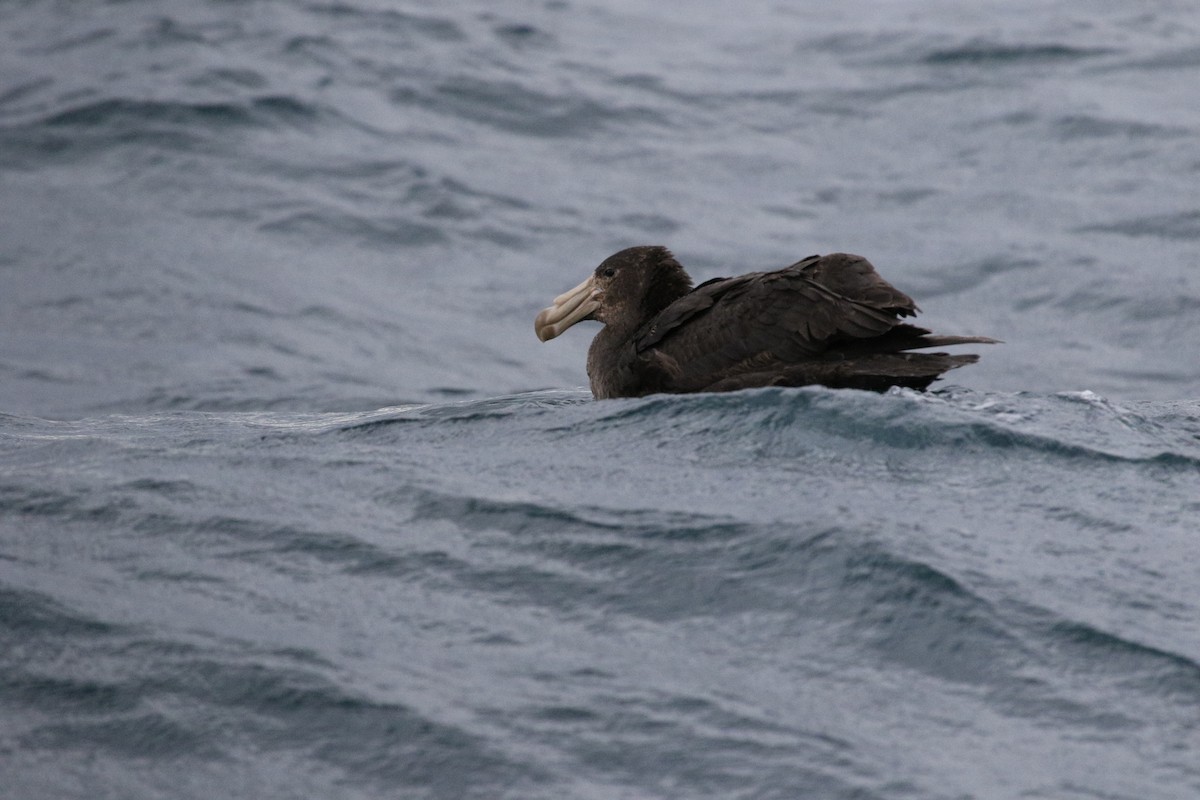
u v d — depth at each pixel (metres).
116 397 21.33
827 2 44.53
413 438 13.77
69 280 25.78
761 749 8.57
